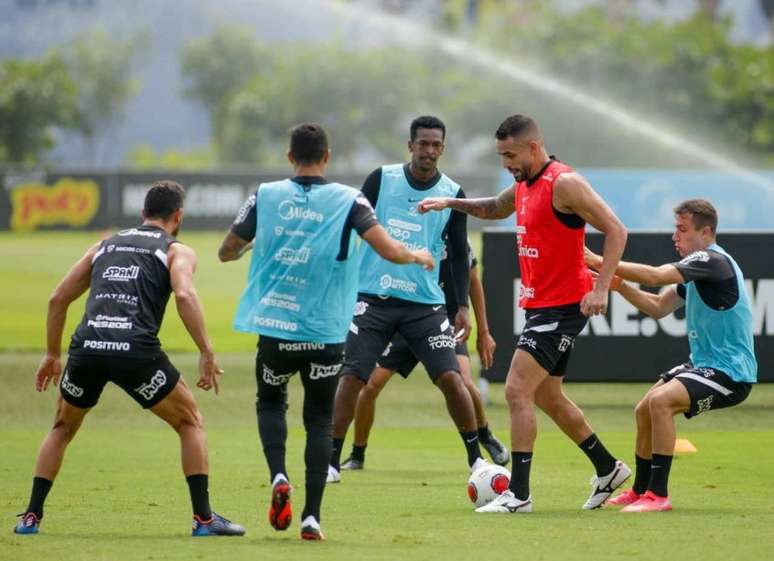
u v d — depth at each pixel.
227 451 38.72
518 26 174.50
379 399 52.12
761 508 28.17
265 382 24.75
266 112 190.00
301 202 24.27
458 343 35.72
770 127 161.75
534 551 22.83
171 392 24.47
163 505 28.73
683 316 48.31
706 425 44.84
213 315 82.94
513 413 27.67
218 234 143.25
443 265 34.19
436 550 22.89
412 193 33.47
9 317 80.56
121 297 24.38
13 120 199.00
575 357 48.50
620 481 28.41
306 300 24.19
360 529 25.39
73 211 144.88
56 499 29.62
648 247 47.53
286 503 23.62
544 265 27.30
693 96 163.12
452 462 37.19
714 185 115.12
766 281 47.91
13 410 48.16
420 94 181.38
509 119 27.22
